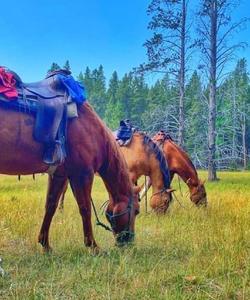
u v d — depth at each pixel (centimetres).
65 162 593
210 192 1598
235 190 1744
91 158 605
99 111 7444
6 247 633
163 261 571
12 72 540
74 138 590
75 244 634
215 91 2612
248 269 508
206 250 607
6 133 526
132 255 599
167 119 2731
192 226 774
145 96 6688
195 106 3512
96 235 725
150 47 2694
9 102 527
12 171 554
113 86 7956
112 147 632
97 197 1312
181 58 2672
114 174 640
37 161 557
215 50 2617
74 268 523
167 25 2659
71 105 582
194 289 465
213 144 2569
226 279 494
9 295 429
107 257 583
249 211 947
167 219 895
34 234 689
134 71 2780
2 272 486
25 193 1387
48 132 551
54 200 612
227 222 829
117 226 646
